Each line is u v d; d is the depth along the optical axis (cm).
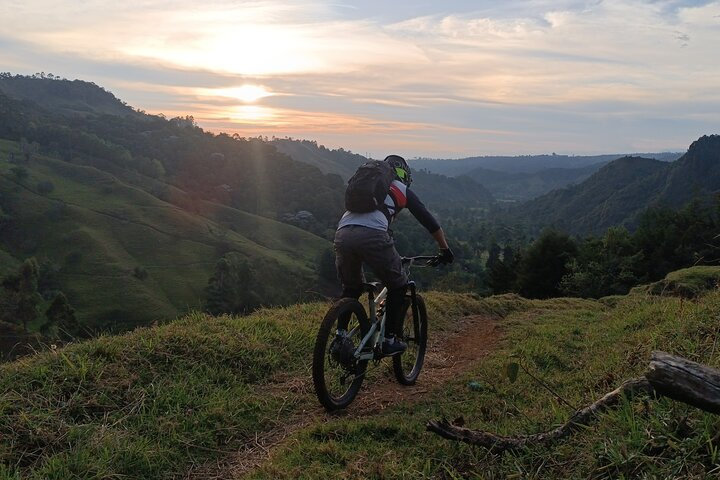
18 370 384
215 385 421
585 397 360
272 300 5734
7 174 9556
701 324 451
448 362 575
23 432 320
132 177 11600
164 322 545
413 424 359
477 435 278
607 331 671
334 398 412
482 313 885
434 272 7194
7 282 4716
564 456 254
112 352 421
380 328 434
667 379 225
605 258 2659
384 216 400
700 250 2481
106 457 306
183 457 330
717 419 233
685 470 216
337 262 416
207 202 11219
